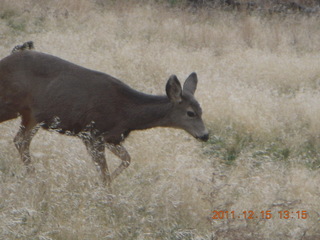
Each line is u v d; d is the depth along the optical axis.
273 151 16.58
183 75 21.77
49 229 10.02
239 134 17.17
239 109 17.94
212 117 17.64
